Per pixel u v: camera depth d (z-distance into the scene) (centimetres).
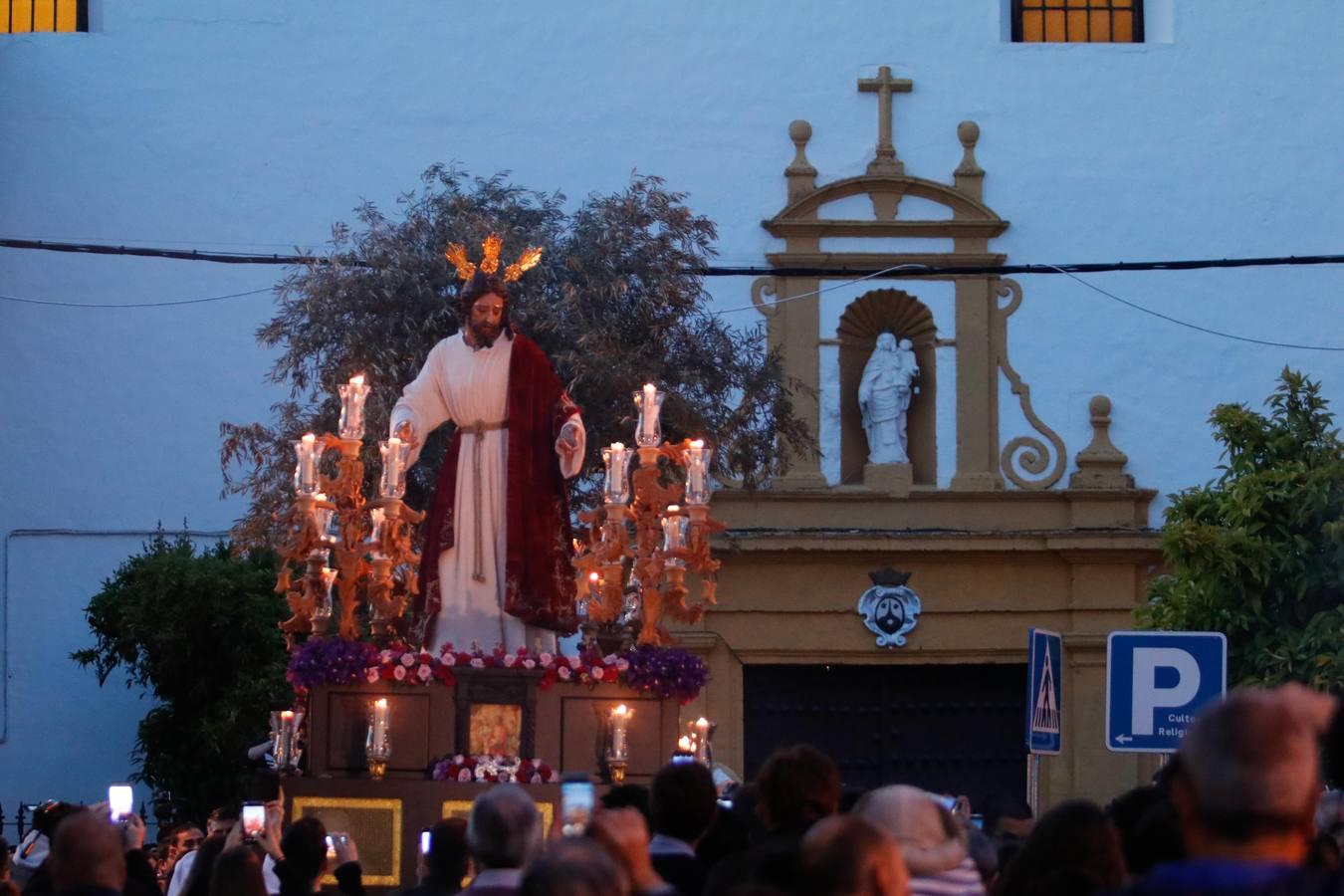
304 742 1438
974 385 2727
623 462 1460
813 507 2683
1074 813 723
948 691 2728
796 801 793
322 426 2139
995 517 2708
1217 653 1398
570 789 946
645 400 1480
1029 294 2747
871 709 2716
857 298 2731
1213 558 1894
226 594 2425
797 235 2738
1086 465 2708
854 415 2728
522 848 748
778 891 567
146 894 945
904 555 2683
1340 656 1798
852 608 2680
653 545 1468
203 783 2462
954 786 2712
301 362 2188
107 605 2514
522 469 1471
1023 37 2844
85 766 2625
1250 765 483
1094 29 2844
